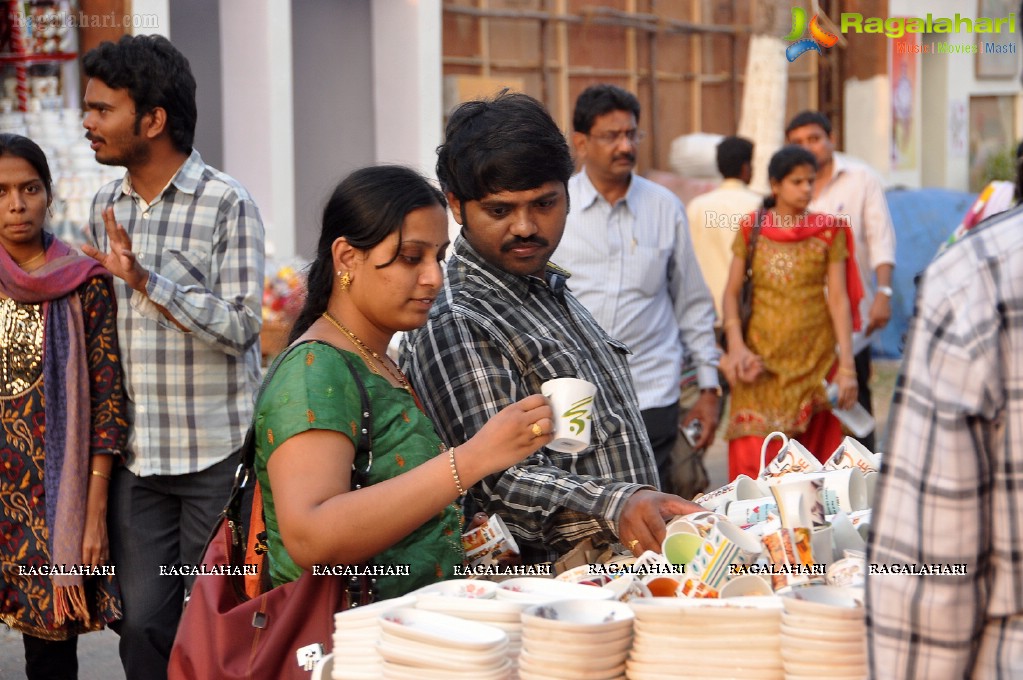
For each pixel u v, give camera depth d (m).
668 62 11.75
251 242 3.90
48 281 3.75
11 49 7.44
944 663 1.71
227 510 2.62
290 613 2.38
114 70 3.75
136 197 3.92
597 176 4.93
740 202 8.44
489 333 2.85
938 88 13.19
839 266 5.88
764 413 5.88
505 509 2.81
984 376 1.68
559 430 2.41
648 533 2.65
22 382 3.77
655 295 5.00
